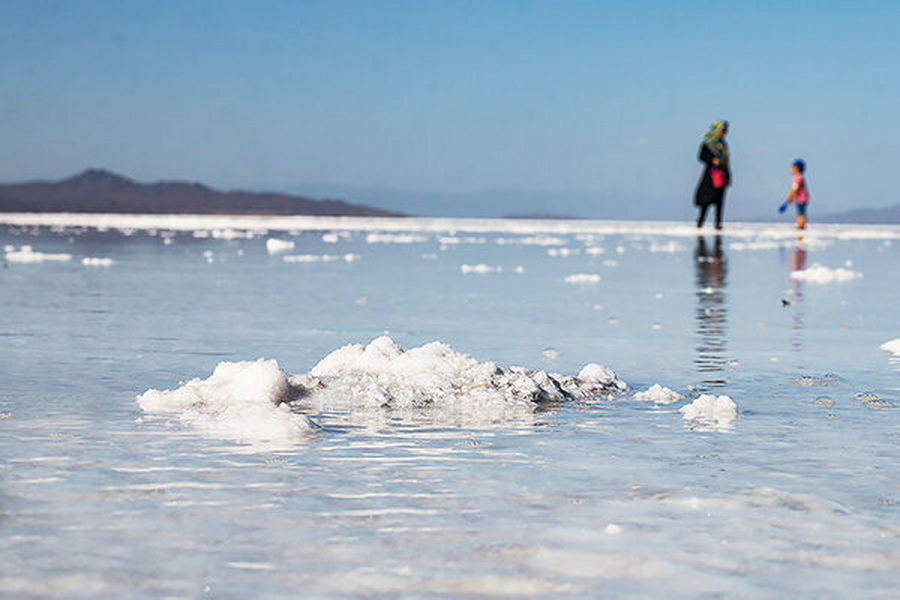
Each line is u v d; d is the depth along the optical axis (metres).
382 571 3.16
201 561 3.23
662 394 6.57
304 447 4.97
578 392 6.70
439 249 29.20
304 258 23.61
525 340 9.59
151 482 4.21
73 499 3.94
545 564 3.23
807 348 9.13
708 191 39.03
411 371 6.82
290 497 4.00
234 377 6.43
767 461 4.70
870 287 16.38
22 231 39.56
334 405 6.23
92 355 8.27
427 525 3.64
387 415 5.92
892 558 3.31
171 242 31.73
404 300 13.62
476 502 3.96
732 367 7.98
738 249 29.61
